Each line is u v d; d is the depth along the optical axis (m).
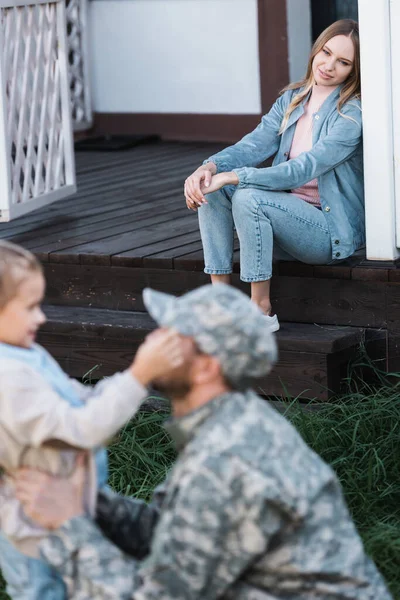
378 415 4.31
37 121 6.45
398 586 3.33
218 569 2.35
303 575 2.38
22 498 2.56
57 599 2.68
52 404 2.50
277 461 2.35
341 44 4.62
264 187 4.54
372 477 3.93
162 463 4.35
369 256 4.79
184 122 9.70
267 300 4.70
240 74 9.23
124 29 9.74
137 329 4.92
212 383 2.45
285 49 8.87
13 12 6.16
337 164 4.68
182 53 9.51
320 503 2.41
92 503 2.64
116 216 6.39
